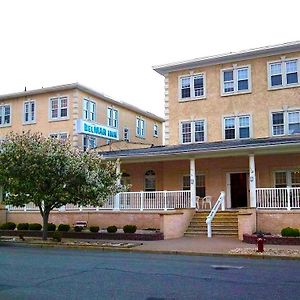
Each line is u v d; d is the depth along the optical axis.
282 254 15.52
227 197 27.91
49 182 21.09
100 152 30.31
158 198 25.70
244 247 17.84
